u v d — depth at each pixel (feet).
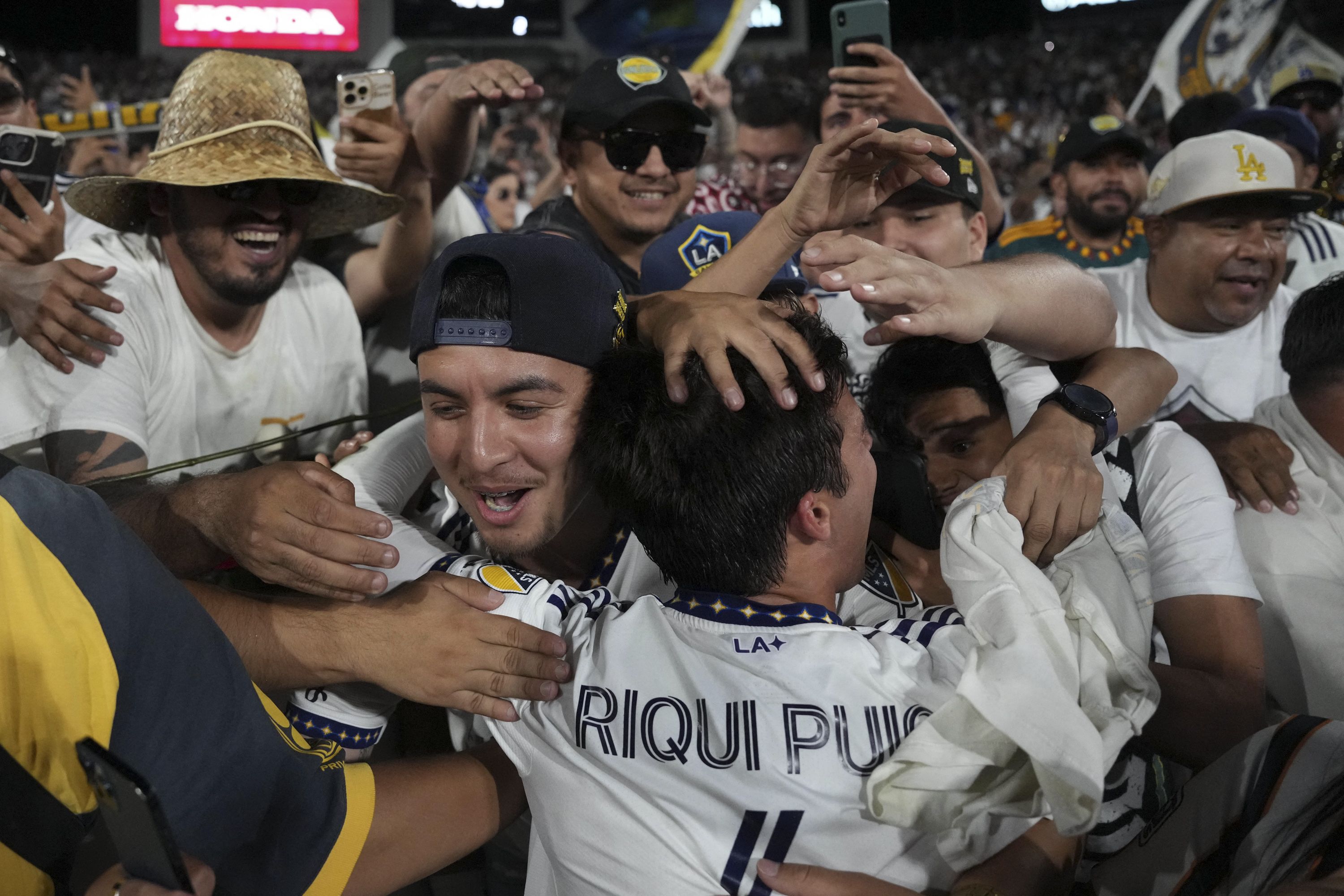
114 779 2.31
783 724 3.29
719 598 3.59
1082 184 11.73
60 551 2.79
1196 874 4.00
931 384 5.09
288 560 3.80
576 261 3.96
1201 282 7.69
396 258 8.47
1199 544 4.97
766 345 3.52
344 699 4.20
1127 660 3.50
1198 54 12.87
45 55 29.04
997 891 3.33
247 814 3.14
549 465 3.99
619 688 3.47
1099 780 3.01
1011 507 3.91
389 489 4.91
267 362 7.54
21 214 7.17
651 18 13.16
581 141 8.63
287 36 28.48
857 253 3.97
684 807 3.32
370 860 3.57
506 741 3.74
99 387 6.46
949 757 3.15
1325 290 6.02
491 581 4.00
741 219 5.78
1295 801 3.75
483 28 28.35
